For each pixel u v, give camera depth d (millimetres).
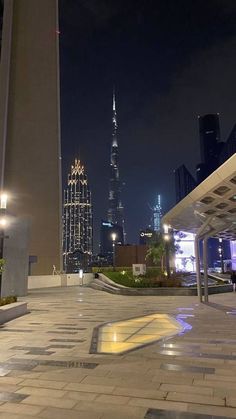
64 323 15898
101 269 60031
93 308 21969
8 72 66938
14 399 6617
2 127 64312
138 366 8633
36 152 66812
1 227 18094
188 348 10438
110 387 7168
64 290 40500
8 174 64250
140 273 44125
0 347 10930
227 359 9156
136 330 13633
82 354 9930
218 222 24656
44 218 65375
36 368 8594
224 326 14234
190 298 27844
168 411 5965
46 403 6402
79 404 6332
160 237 47906
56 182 67750
